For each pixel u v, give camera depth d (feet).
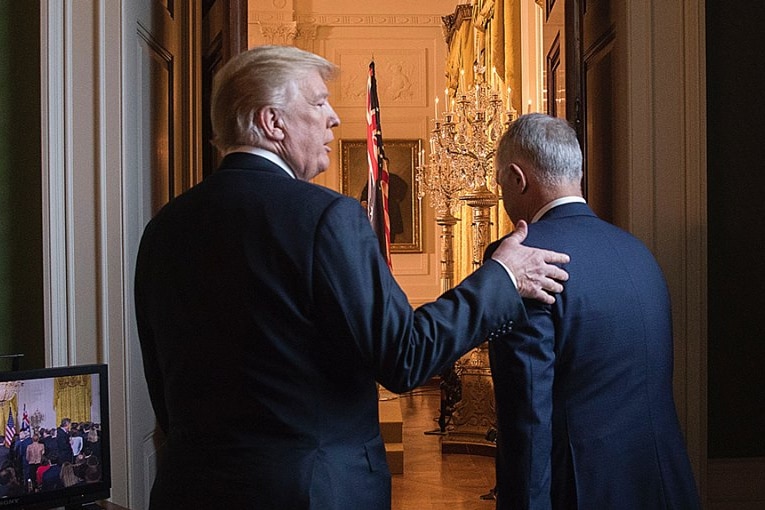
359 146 37.99
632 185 9.77
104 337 8.25
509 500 5.56
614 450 5.70
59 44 8.09
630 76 9.75
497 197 21.40
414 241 37.73
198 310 4.87
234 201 4.88
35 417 6.61
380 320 4.62
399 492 17.24
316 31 38.04
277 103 5.10
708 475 10.50
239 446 4.73
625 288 5.88
